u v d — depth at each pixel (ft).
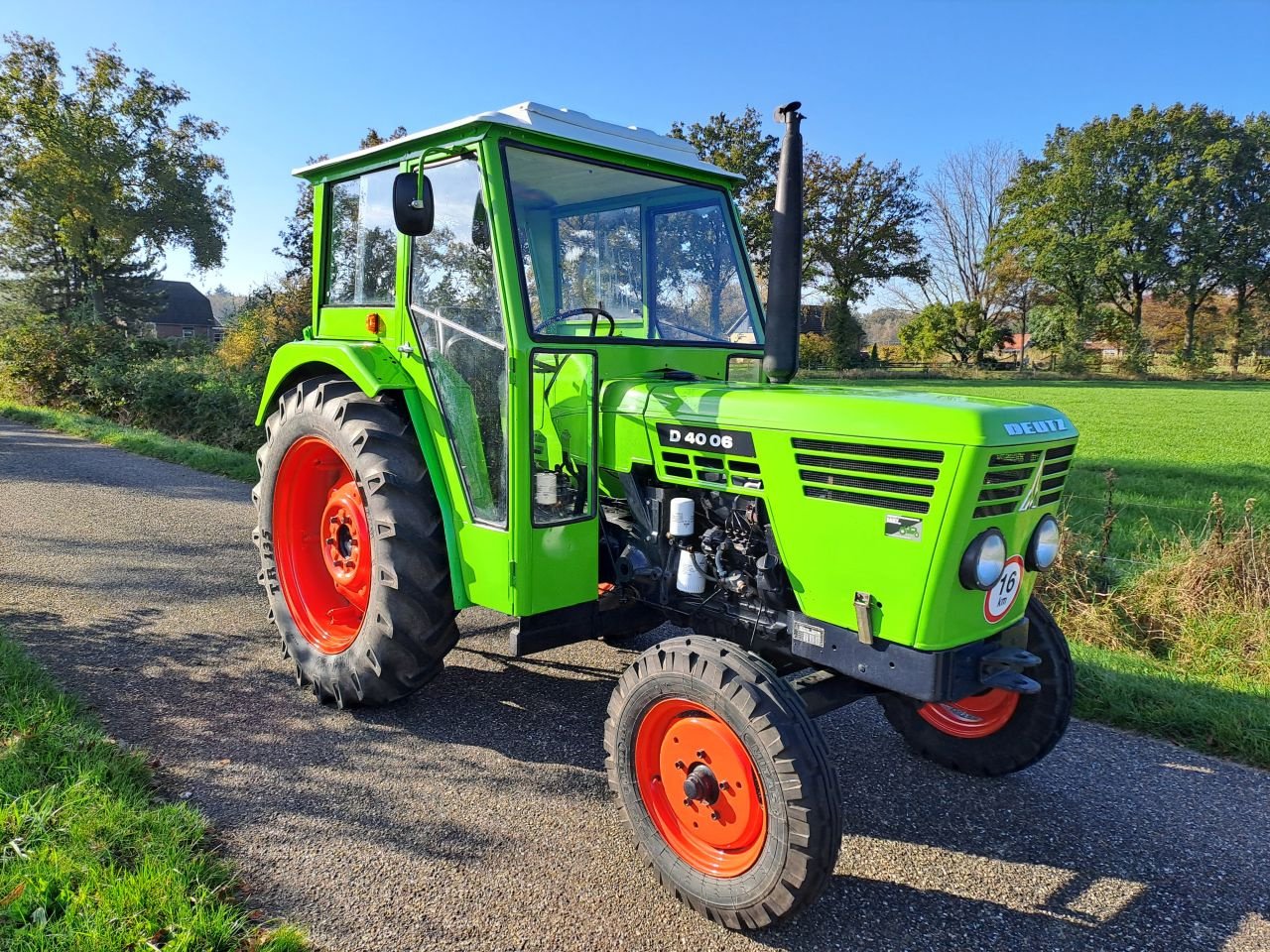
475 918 7.86
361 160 11.64
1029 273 154.51
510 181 9.60
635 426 9.84
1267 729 11.66
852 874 8.82
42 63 97.91
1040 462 8.03
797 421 8.34
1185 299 155.22
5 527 21.84
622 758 8.61
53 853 8.02
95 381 52.80
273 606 13.20
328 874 8.39
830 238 142.61
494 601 10.13
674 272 11.50
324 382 12.56
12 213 102.63
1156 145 147.13
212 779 10.08
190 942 7.06
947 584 7.62
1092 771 11.06
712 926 7.91
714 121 121.39
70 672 12.92
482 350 9.93
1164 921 8.14
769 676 7.72
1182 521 23.27
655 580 10.03
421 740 11.30
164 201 108.78
